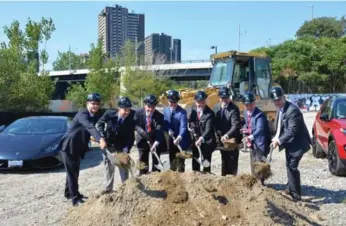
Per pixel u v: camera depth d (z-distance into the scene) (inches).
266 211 209.0
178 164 256.5
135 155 459.5
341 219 231.6
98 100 252.2
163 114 262.4
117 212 211.0
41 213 247.9
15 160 359.3
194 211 208.5
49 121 428.1
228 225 201.0
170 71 1760.6
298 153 261.9
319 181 328.8
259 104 555.8
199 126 264.7
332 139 353.1
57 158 373.1
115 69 1231.5
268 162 262.1
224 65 581.0
